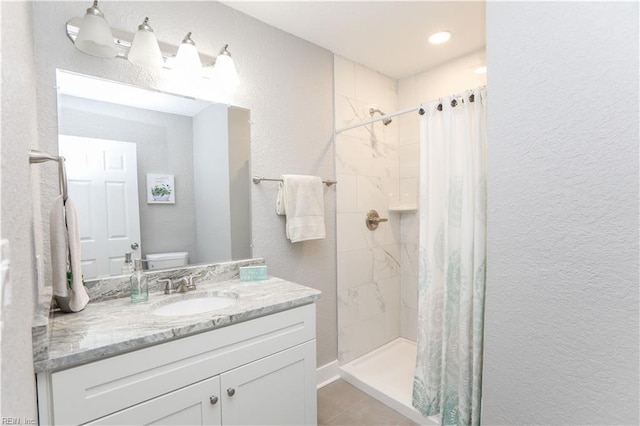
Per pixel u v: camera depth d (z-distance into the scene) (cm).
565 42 83
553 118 86
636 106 73
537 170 89
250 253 178
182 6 154
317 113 211
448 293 157
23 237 61
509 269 96
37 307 89
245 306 120
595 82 78
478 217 142
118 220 137
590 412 81
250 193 178
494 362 100
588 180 80
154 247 147
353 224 234
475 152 146
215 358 108
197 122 159
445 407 158
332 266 221
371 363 236
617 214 76
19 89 63
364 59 232
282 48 192
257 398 120
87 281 128
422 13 176
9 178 47
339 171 224
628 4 73
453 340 157
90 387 85
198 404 105
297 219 182
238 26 172
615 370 77
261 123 182
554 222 86
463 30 194
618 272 76
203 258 162
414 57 229
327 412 183
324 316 216
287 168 194
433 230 167
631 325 75
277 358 126
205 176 162
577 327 83
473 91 147
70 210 108
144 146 144
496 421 100
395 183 266
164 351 98
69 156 125
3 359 39
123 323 103
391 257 263
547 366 88
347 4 168
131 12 139
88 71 129
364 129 241
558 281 86
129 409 92
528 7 90
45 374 79
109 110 134
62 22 123
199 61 146
